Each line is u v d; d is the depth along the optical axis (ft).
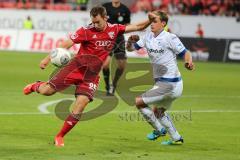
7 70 226.58
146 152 84.28
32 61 270.46
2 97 148.25
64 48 89.66
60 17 343.46
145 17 326.65
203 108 136.87
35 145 87.56
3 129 101.81
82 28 90.17
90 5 350.43
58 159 77.71
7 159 77.05
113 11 154.10
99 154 81.87
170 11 336.90
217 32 319.88
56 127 105.19
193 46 291.79
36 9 359.46
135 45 92.58
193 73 234.79
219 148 88.79
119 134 99.76
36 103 137.80
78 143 90.38
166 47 89.15
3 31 335.47
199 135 100.89
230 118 122.11
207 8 331.98
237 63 282.56
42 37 323.98
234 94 167.43
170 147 88.94
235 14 326.65
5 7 380.99
